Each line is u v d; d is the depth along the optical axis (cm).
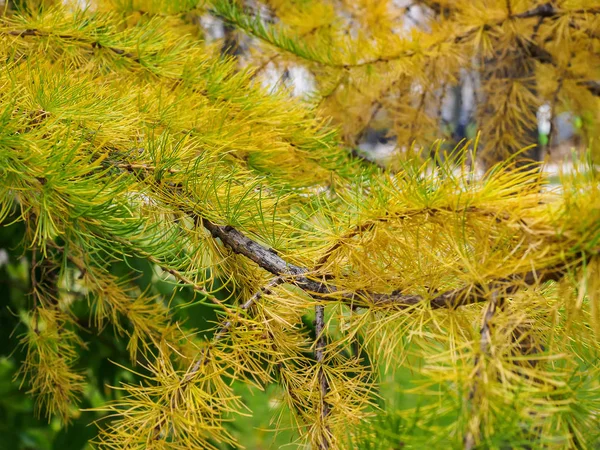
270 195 86
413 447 56
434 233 68
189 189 80
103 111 82
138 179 80
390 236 70
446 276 69
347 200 76
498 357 56
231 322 73
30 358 120
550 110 173
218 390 71
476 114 186
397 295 69
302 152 109
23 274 175
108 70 109
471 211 65
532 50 177
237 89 107
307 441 71
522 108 170
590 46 164
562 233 58
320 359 73
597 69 171
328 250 74
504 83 180
